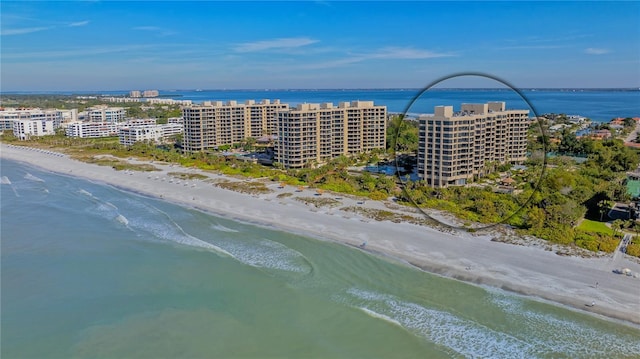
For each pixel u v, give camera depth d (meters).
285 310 60.12
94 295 64.88
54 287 67.31
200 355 51.06
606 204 91.06
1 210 107.75
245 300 62.97
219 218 99.06
